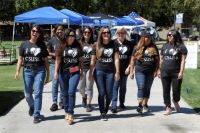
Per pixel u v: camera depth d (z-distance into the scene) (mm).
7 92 14750
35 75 9742
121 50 10992
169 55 10344
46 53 9758
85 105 11578
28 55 9641
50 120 9977
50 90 14891
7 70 23172
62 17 23953
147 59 10383
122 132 8844
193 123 9695
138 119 10109
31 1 48812
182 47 10266
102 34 9680
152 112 10961
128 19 41062
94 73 9852
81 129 9102
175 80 10461
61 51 9516
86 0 51406
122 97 11328
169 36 10289
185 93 14516
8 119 10148
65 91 9695
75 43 9555
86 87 11273
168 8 74688
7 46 48094
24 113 10844
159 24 77812
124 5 60469
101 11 54281
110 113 10836
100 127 9289
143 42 10375
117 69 9836
